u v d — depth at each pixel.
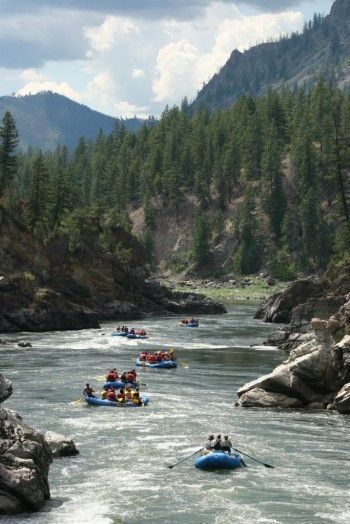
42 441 32.69
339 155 151.12
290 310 134.50
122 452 40.34
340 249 150.00
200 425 47.31
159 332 114.56
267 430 46.59
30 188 150.00
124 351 87.56
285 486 34.88
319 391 56.12
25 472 30.50
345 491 34.28
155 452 40.47
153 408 52.84
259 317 144.62
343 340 57.78
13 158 150.50
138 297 155.38
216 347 94.69
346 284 121.12
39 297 112.88
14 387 59.97
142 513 30.95
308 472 37.25
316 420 50.25
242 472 37.06
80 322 115.25
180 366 76.06
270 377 56.12
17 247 128.75
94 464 37.97
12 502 29.94
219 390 61.88
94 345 92.88
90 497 32.78
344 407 53.03
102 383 63.00
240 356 85.38
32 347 88.62
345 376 55.88
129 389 54.41
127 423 47.50
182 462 38.53
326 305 107.25
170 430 45.75
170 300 162.62
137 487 34.34
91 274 144.88
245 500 32.88
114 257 152.88
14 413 34.25
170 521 30.12
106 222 174.75
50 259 135.62
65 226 146.62
